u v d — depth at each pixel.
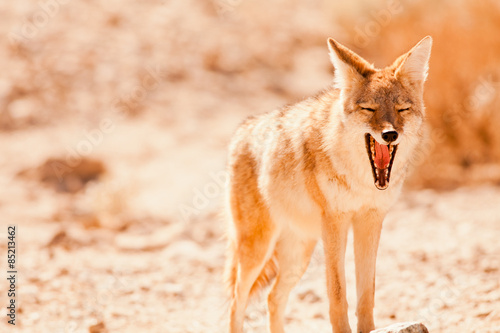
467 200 37.53
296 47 70.88
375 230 18.23
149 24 70.56
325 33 72.31
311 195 18.52
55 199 42.69
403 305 22.89
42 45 64.38
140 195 43.56
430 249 29.08
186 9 74.88
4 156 48.84
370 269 18.20
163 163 48.75
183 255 30.25
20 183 44.81
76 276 26.39
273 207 19.36
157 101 58.78
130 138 52.84
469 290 22.89
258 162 19.73
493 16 46.03
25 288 24.06
